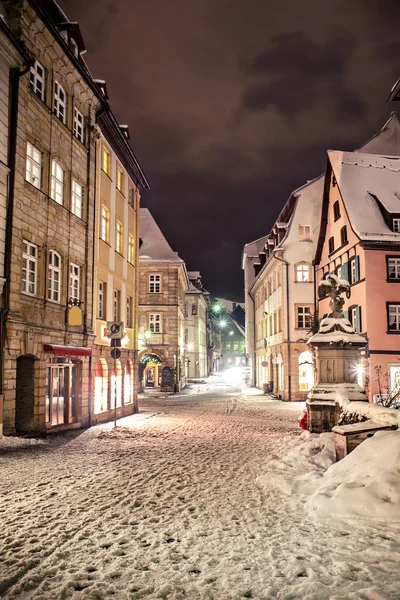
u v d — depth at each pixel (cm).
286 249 3497
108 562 493
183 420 1997
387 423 845
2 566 479
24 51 1405
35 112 1525
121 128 2573
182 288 5284
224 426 1762
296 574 455
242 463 1023
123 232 2450
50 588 435
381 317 2491
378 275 2514
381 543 517
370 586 421
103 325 2066
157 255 4516
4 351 1316
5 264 1344
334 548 514
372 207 2753
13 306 1356
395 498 602
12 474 923
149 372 4994
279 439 1359
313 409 1285
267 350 4316
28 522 623
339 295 1380
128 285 2517
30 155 1513
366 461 718
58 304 1642
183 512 662
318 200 3575
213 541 549
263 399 3466
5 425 1321
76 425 1722
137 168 2645
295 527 588
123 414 2252
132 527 604
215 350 11462
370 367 2447
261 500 721
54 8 1875
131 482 854
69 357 1708
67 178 1753
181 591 427
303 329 3409
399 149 3519
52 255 1631
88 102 1948
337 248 2969
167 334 4416
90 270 1903
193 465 1010
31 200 1484
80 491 790
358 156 3086
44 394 1521
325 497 655
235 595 416
